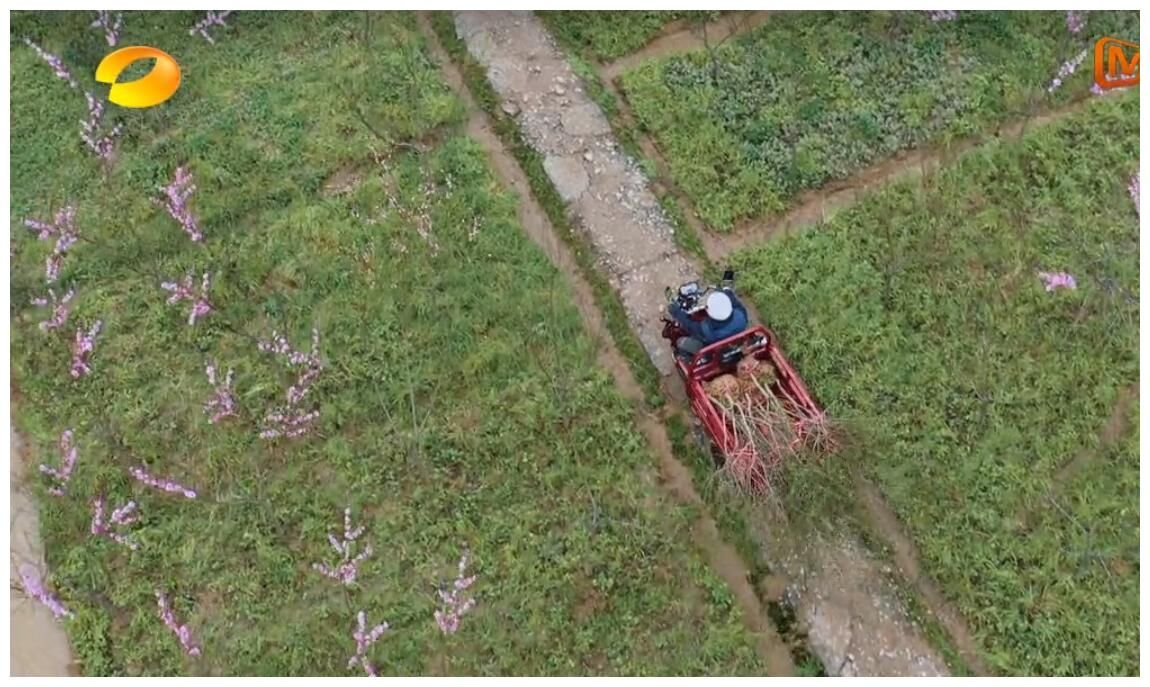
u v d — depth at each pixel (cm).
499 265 806
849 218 812
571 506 730
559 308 789
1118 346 761
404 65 892
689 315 698
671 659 694
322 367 773
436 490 739
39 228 816
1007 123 856
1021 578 700
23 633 714
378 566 720
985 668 685
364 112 874
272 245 819
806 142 847
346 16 920
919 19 893
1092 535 705
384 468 745
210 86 890
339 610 710
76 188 847
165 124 873
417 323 788
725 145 849
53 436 763
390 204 833
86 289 809
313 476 747
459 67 901
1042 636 684
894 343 767
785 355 771
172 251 821
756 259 801
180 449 757
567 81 888
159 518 738
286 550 726
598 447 747
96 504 730
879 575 708
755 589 714
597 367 773
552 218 833
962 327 770
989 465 727
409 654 697
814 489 686
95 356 784
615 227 825
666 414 763
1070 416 742
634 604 706
